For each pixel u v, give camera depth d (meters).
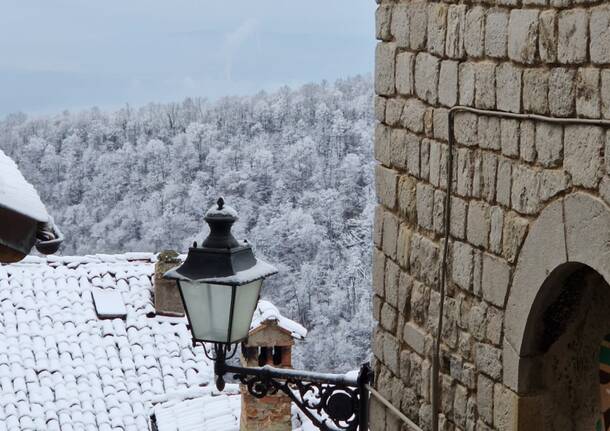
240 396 15.77
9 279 19.55
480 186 7.07
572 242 6.07
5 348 17.73
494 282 6.95
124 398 16.73
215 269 8.27
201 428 15.19
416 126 7.99
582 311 6.65
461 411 7.43
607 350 6.71
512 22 6.55
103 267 20.03
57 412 16.44
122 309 18.77
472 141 7.14
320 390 8.90
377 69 8.66
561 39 6.07
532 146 6.43
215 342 8.36
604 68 5.74
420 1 7.86
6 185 6.51
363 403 8.84
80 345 17.91
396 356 8.43
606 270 5.79
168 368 17.39
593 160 5.86
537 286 6.46
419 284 8.03
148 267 20.06
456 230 7.41
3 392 16.78
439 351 7.70
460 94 7.27
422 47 7.84
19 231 6.36
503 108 6.72
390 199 8.48
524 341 6.66
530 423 6.76
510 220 6.74
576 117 5.99
